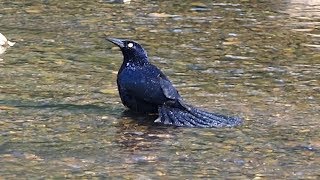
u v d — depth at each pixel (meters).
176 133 12.30
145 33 19.53
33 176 10.45
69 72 15.76
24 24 20.28
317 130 12.58
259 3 24.23
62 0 23.81
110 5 23.17
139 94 12.96
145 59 13.26
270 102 14.02
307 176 10.70
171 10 22.64
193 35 19.50
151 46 18.16
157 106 12.96
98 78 15.37
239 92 14.62
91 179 10.40
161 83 12.95
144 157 11.27
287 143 11.97
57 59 16.80
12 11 21.94
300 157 11.42
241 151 11.62
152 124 12.66
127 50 13.22
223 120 12.82
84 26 20.16
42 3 23.27
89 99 13.93
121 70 13.26
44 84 14.81
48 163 10.93
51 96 14.04
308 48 18.47
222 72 16.06
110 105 13.62
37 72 15.67
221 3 24.05
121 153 11.39
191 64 16.62
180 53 17.56
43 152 11.34
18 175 10.47
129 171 10.72
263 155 11.48
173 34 19.50
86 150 11.48
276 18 21.97
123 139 11.96
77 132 12.25
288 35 19.81
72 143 11.75
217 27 20.53
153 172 10.72
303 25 21.12
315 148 11.78
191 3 23.91
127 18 21.31
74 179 10.38
